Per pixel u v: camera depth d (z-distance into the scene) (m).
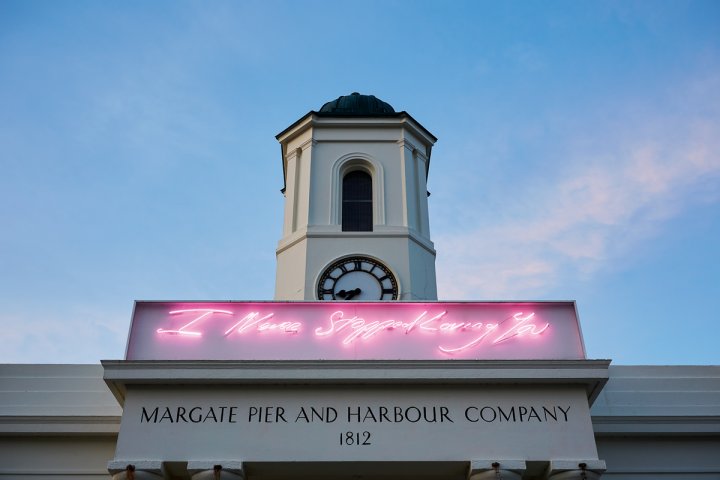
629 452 19.50
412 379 17.41
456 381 17.52
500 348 18.30
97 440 19.12
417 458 16.78
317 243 23.45
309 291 22.52
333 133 26.05
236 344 18.16
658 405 20.30
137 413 17.14
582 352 18.27
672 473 19.25
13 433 18.92
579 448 17.00
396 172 25.34
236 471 16.50
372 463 16.78
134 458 16.59
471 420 17.28
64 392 20.12
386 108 27.50
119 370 17.25
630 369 20.89
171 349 18.05
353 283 22.72
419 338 18.34
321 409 17.33
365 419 17.23
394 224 24.17
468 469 17.02
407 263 23.12
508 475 16.62
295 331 18.34
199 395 17.41
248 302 18.69
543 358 18.16
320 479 17.59
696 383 20.72
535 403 17.55
